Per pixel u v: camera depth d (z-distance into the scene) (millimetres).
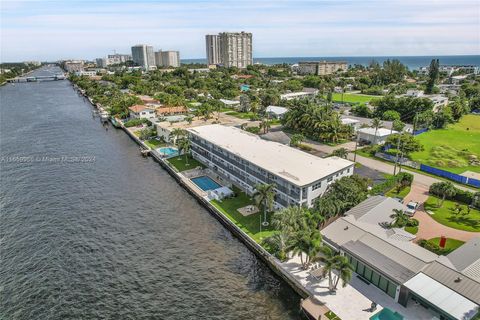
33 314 43250
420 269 42469
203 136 90375
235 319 42000
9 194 79250
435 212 62750
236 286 47719
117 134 137375
